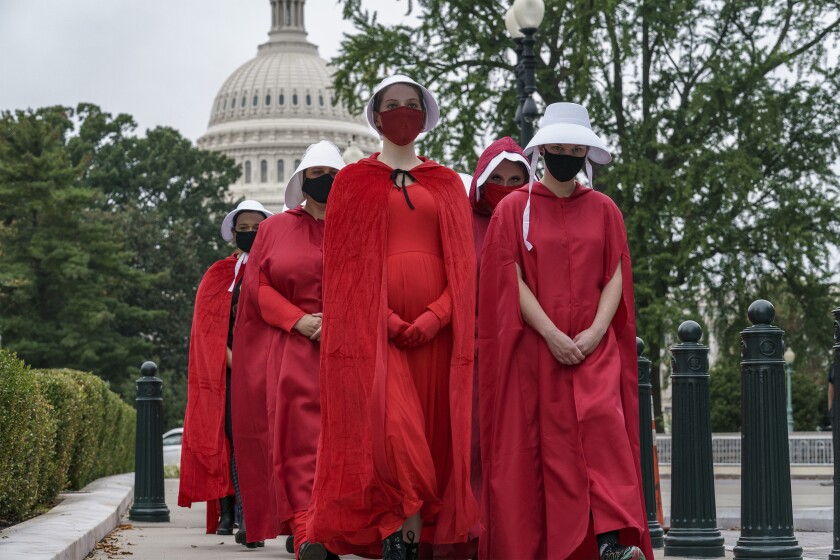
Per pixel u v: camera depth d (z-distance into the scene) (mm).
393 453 5156
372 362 5266
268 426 6785
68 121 90438
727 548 8586
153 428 11688
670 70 35688
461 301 5340
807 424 48844
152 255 75438
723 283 34906
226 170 92750
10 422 7879
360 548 5531
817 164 35250
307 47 144375
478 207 6746
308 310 6836
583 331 5430
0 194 57375
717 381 46844
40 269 59125
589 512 5258
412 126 5508
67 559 6367
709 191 33875
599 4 31438
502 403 5473
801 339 35281
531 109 16453
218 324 9617
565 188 5641
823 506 14164
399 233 5406
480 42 34281
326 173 6996
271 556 7918
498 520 5438
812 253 32938
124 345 61625
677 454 7734
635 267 32688
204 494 9461
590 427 5285
